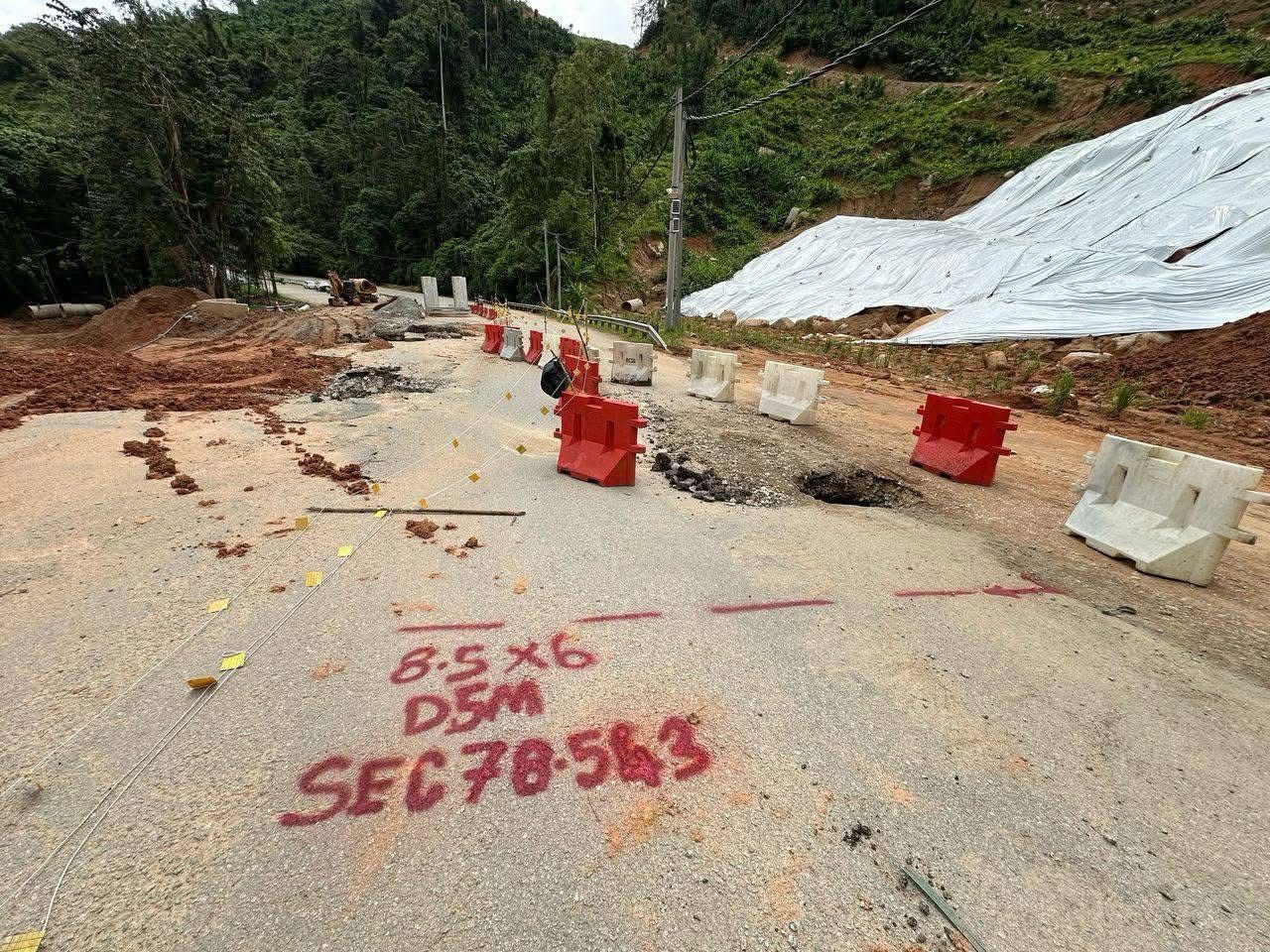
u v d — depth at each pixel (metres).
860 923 1.71
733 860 1.89
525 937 1.63
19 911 1.67
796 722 2.51
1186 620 3.54
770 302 23.48
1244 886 1.90
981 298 17.52
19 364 9.77
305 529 4.16
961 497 5.59
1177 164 17.59
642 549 4.04
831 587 3.67
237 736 2.34
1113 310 13.73
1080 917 1.76
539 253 31.03
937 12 46.28
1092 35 41.56
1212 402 9.83
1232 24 34.38
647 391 9.98
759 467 6.04
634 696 2.62
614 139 33.72
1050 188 22.30
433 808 2.04
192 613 3.15
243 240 26.61
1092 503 4.71
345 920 1.66
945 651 3.08
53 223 27.08
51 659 2.75
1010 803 2.16
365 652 2.87
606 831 1.97
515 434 6.84
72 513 4.34
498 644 2.96
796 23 50.00
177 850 1.87
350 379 9.73
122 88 21.39
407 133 45.62
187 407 7.59
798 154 39.12
